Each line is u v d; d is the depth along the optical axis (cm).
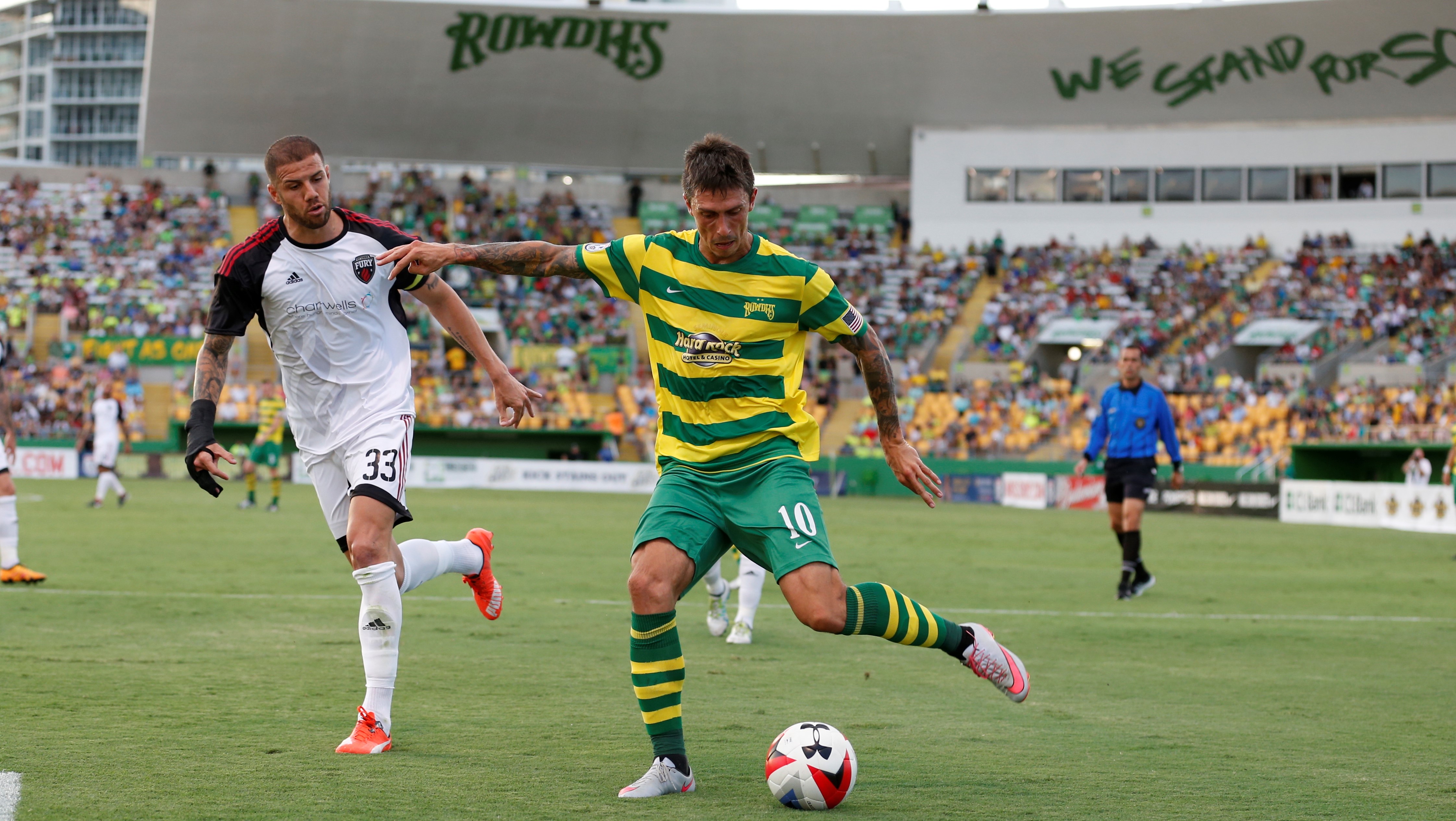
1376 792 872
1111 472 2366
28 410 7031
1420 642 1780
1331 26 8281
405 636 1606
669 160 9581
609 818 758
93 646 1452
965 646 890
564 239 9181
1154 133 8981
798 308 875
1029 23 8619
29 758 897
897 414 912
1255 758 988
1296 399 6962
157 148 9312
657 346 891
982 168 9150
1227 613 2133
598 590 2253
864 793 845
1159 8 8419
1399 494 4803
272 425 4356
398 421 1008
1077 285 8525
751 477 870
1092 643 1730
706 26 8788
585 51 8912
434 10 8638
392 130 9312
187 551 2778
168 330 7531
